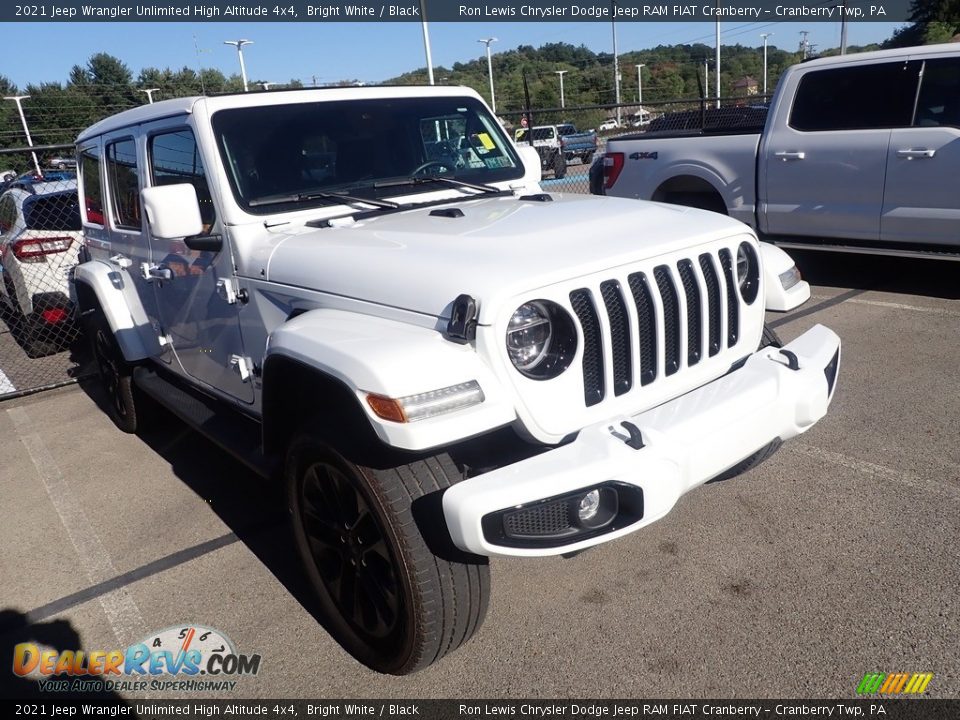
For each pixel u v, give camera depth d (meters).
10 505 4.36
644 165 7.95
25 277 7.09
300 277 2.94
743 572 3.08
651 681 2.57
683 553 3.25
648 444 2.33
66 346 7.64
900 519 3.35
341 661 2.83
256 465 3.14
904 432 4.15
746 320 3.01
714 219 3.01
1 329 8.74
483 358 2.31
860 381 4.89
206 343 3.79
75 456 5.00
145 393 5.06
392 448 2.46
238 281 3.29
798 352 2.87
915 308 6.29
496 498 2.15
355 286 2.70
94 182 4.91
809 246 6.93
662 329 2.63
